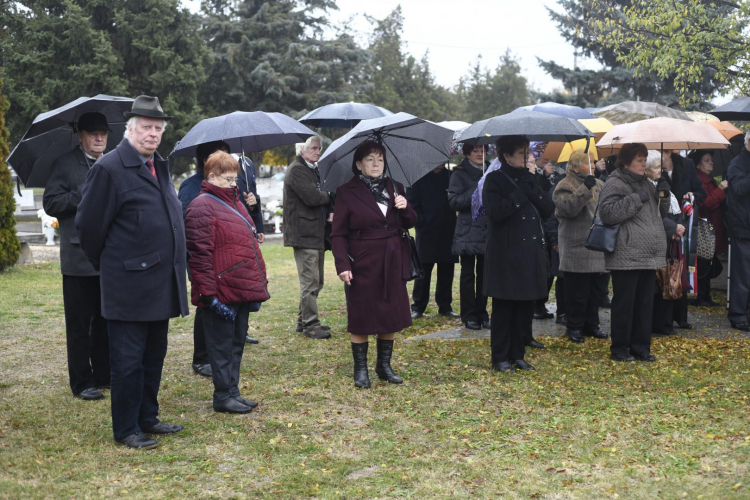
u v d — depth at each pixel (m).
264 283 4.85
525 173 5.64
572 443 4.14
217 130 5.79
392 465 3.90
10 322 7.95
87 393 5.18
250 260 4.75
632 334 6.09
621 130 6.07
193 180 5.71
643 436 4.22
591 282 7.01
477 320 7.48
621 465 3.80
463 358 6.18
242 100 36.06
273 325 7.79
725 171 9.59
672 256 6.74
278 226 21.20
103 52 28.89
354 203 5.32
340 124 8.35
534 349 6.54
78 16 28.45
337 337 7.16
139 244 4.11
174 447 4.20
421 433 4.40
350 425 4.57
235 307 4.75
